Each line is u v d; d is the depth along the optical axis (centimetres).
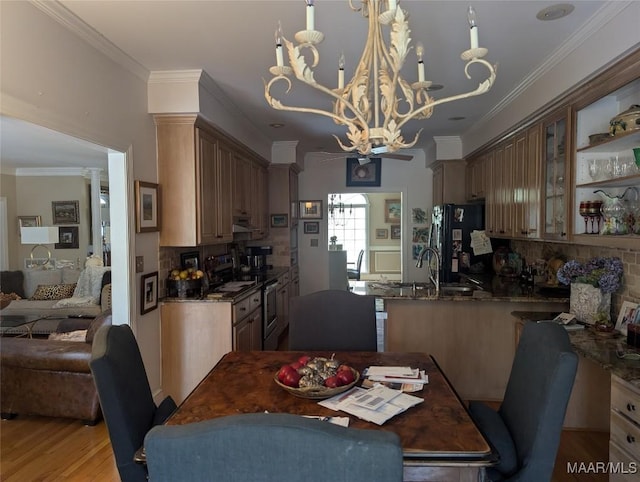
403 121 167
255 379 194
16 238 723
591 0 211
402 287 390
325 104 392
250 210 502
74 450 279
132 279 301
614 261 278
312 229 676
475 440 139
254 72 314
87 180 740
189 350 345
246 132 465
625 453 196
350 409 159
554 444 146
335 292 269
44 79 213
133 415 161
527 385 167
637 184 243
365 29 244
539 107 312
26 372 316
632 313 255
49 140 417
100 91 262
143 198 313
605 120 270
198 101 321
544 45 266
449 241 503
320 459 85
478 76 322
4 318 475
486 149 462
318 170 672
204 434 86
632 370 197
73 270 667
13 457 271
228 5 217
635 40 201
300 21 235
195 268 413
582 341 243
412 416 156
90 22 234
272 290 478
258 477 87
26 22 201
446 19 233
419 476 138
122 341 174
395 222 1089
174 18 231
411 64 299
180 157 337
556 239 301
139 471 154
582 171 274
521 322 318
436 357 349
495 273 483
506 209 405
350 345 262
